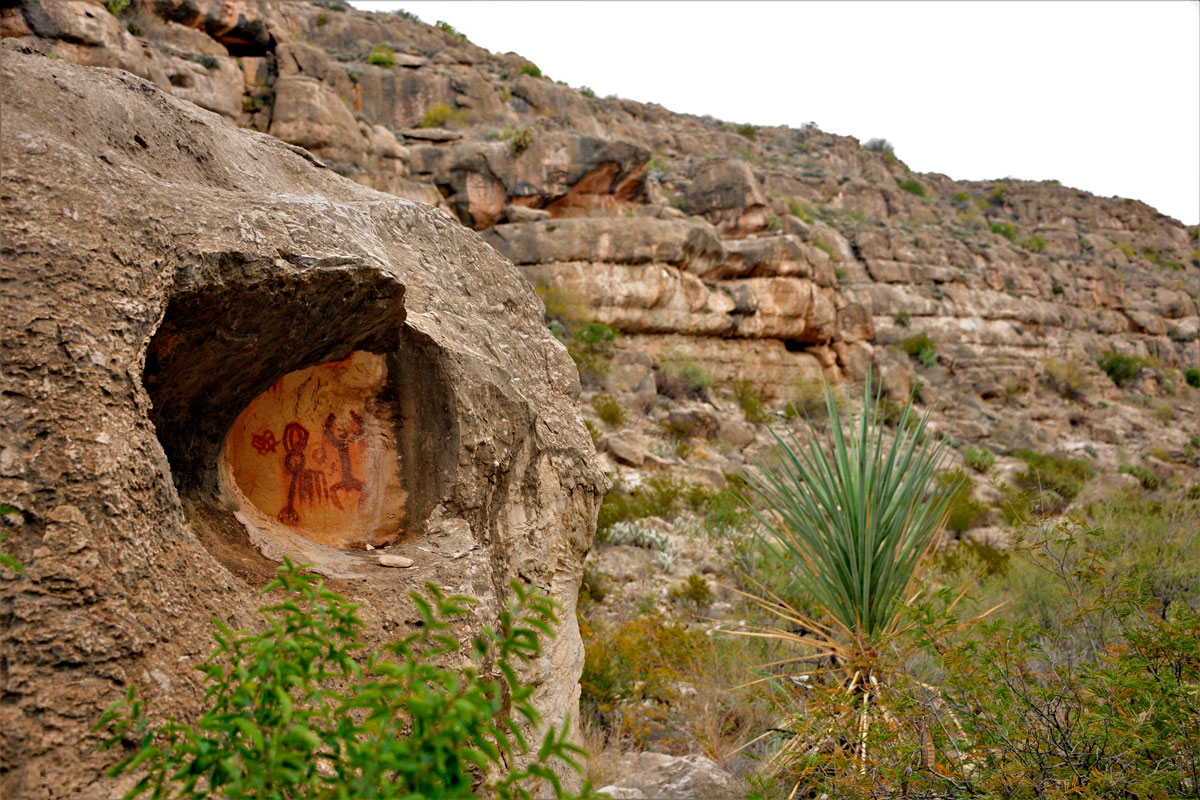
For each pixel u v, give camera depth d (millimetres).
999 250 44094
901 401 29734
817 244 35094
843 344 30953
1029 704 3311
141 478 1914
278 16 31984
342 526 2998
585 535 3936
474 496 3076
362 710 2057
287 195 2713
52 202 1981
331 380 3006
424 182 24672
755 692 5625
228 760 1289
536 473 3518
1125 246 65125
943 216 57562
